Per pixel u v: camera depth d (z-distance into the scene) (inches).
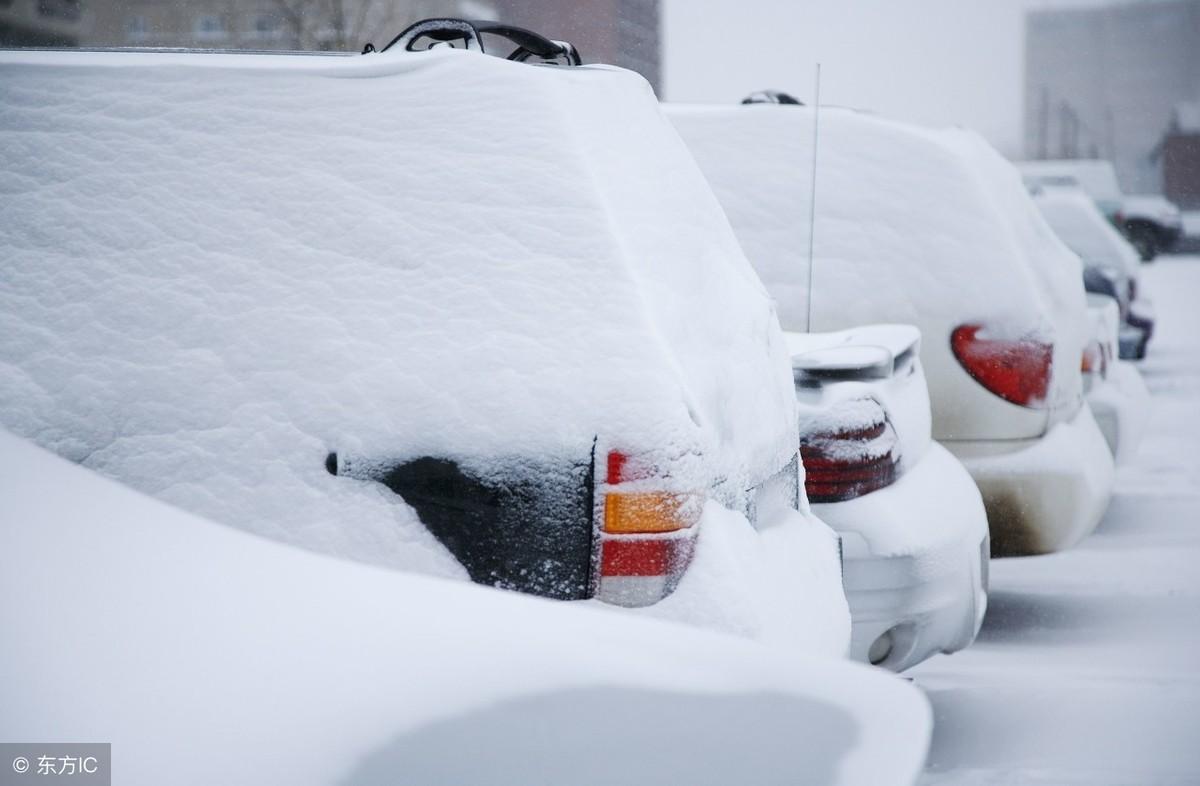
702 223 143.0
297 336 124.2
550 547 117.1
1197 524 330.3
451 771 67.1
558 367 118.7
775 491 146.5
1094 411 289.1
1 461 87.0
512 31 196.4
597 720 71.8
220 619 75.3
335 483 120.1
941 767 172.4
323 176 130.7
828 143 247.4
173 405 124.0
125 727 67.2
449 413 119.2
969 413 232.1
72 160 135.6
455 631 78.5
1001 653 225.9
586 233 123.6
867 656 172.9
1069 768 171.6
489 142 129.4
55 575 76.2
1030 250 243.1
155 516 83.8
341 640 75.7
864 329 204.2
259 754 67.0
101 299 128.8
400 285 124.3
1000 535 232.5
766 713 73.2
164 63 139.6
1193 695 200.8
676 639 80.9
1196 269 1402.6
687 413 118.2
